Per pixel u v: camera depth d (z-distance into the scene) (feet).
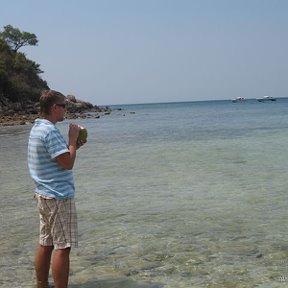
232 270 18.25
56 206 15.29
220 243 21.74
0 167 53.52
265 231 23.54
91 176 44.62
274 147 64.90
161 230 24.22
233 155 57.57
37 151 15.31
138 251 20.90
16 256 20.81
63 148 15.14
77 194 35.40
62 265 15.51
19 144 86.48
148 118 208.64
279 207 28.78
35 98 271.90
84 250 21.25
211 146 70.23
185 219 26.40
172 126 134.10
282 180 38.32
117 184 39.45
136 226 25.17
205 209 28.81
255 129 104.94
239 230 23.86
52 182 15.28
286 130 97.40
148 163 53.21
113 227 25.11
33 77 301.02
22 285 17.42
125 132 114.01
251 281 17.10
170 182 39.45
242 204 29.94
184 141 81.05
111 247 21.61
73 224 15.53
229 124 132.67
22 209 30.55
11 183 41.75
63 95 16.26
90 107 315.17
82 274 18.26
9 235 24.22
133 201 32.01
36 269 16.92
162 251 20.80
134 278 17.74
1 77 248.52
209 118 188.14
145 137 94.68
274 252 20.25
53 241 15.81
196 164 50.62
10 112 226.17
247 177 40.47
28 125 166.61
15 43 324.60
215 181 39.06
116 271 18.52
